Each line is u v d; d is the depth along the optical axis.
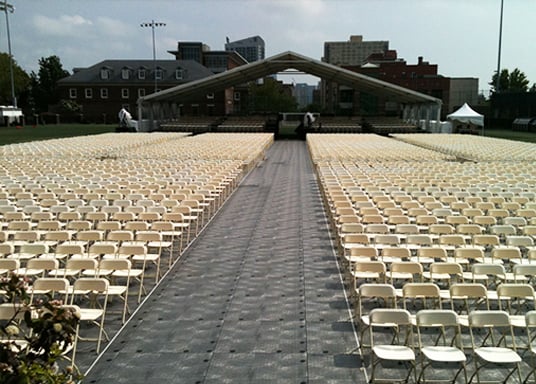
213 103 85.12
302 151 38.69
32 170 19.19
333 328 7.51
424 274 8.45
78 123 86.38
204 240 12.40
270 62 50.28
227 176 19.34
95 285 7.05
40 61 114.56
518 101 65.06
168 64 91.31
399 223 11.66
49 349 3.51
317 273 9.98
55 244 10.51
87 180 16.81
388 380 6.01
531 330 7.37
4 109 68.88
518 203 13.22
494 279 8.94
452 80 97.06
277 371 6.30
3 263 8.16
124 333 7.33
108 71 89.44
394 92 54.47
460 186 16.16
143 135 42.00
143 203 13.38
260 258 10.95
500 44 65.88
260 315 7.98
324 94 125.12
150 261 10.65
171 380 6.07
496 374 6.21
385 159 24.70
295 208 16.36
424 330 7.37
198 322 7.71
